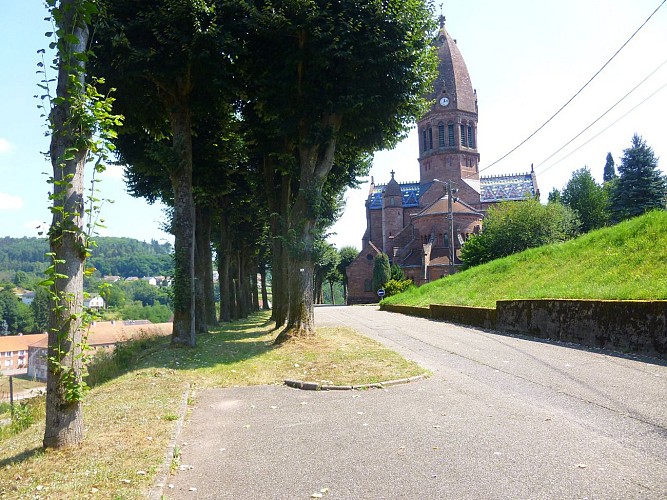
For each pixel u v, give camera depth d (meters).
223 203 29.91
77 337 6.34
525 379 9.19
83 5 6.39
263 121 19.62
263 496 4.93
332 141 16.38
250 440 6.76
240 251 39.56
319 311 37.28
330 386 9.66
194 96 17.12
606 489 4.61
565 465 5.21
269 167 22.61
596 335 11.77
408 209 77.44
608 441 5.82
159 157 16.23
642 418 6.52
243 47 15.23
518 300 15.27
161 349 15.74
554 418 6.82
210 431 7.27
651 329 10.20
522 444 5.91
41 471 5.52
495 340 14.20
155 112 17.80
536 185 76.81
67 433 6.34
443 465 5.43
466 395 8.43
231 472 5.61
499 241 34.44
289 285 15.89
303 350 13.92
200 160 22.08
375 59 15.05
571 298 13.59
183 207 16.58
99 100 6.80
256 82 16.03
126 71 14.59
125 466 5.59
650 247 14.45
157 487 5.03
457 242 61.91
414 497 4.70
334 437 6.67
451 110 72.19
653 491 4.52
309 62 15.28
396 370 10.55
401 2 15.32
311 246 15.89
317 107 15.95
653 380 8.34
